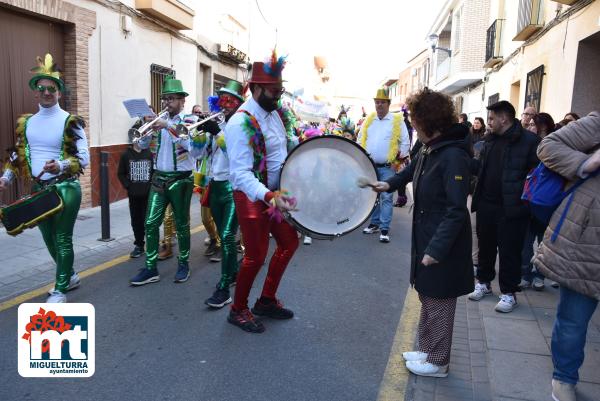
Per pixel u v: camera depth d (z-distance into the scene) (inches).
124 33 366.6
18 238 253.8
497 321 164.1
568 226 110.7
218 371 130.3
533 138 165.2
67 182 168.2
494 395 119.6
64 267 170.6
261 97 140.3
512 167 164.9
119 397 117.6
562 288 115.7
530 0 414.6
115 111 362.0
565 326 115.1
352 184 134.6
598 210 107.3
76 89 317.7
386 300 186.5
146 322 159.2
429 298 125.9
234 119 138.9
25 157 166.2
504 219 167.3
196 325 157.8
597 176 109.3
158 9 383.9
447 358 128.6
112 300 177.2
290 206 127.7
